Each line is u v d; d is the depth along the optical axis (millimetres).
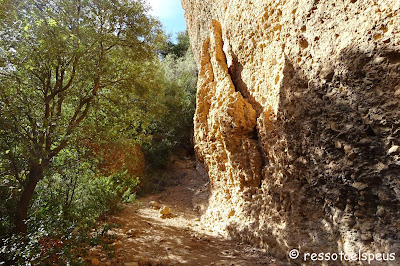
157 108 6570
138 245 4824
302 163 3719
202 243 5383
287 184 4176
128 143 6234
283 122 4129
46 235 2961
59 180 5285
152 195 10453
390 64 2312
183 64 19359
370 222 2682
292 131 3904
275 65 4812
